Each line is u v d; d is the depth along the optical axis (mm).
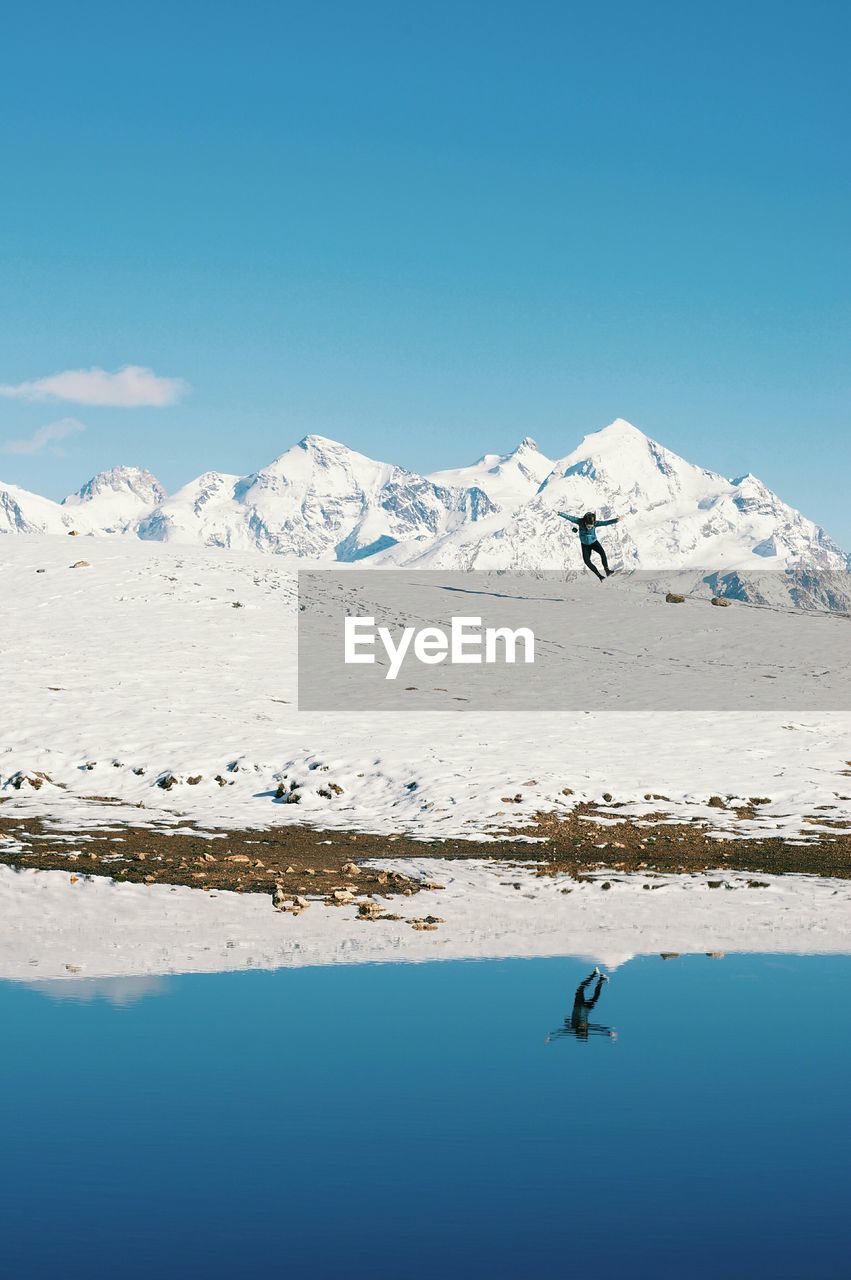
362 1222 7133
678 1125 8914
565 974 14422
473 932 17266
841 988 13742
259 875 22359
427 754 34875
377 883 21953
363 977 14156
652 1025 11984
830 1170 8000
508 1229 6969
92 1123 8961
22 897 19766
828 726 39156
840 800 30875
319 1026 11820
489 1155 8273
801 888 21750
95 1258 6617
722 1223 7113
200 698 41438
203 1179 7824
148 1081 9977
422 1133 8727
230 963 14883
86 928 17109
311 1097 9555
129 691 41938
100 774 33656
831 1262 6555
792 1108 9352
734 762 34625
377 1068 10414
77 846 25516
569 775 32719
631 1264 6527
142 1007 12547
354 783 32406
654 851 25891
